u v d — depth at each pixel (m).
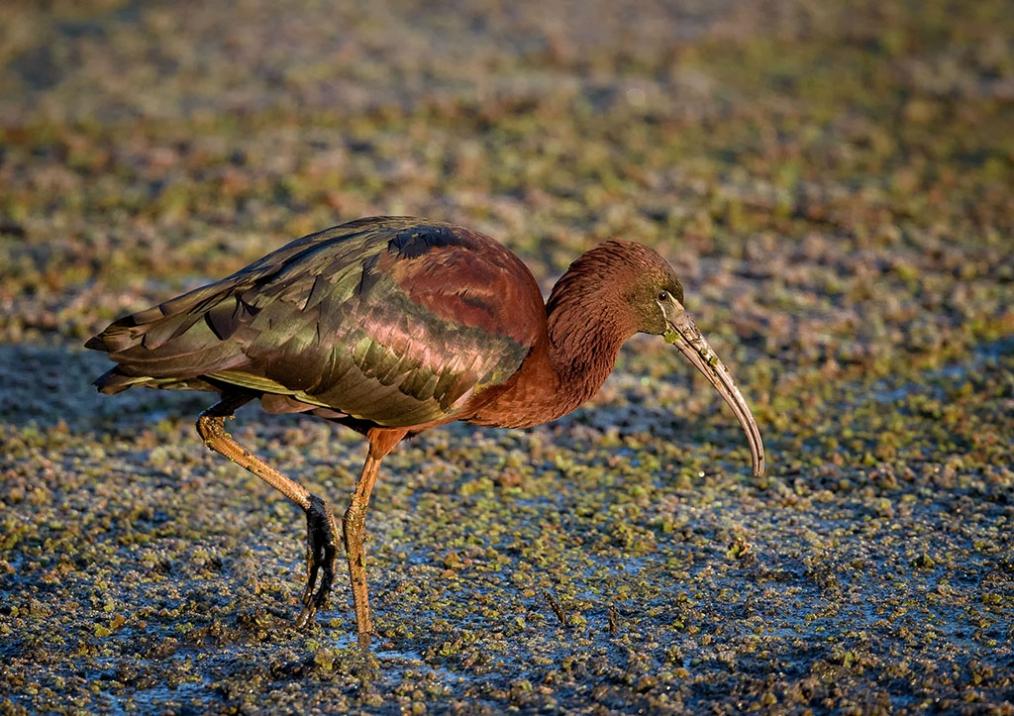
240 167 21.73
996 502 11.59
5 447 12.84
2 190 20.64
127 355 8.95
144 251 17.91
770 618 9.72
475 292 9.55
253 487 12.21
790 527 11.30
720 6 33.41
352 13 32.31
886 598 9.98
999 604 9.80
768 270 17.66
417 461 12.84
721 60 28.92
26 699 8.77
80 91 26.47
